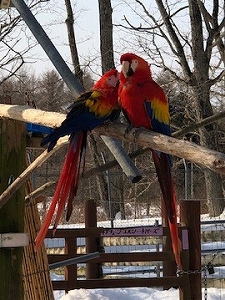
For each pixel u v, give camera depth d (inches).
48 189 181.3
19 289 166.1
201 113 792.3
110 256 321.1
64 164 139.6
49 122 153.6
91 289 327.6
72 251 321.4
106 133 149.1
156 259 321.1
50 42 178.5
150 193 904.3
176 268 355.9
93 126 149.2
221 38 787.4
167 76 864.3
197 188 935.0
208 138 800.9
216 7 780.6
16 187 157.6
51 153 156.1
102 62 805.9
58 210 131.5
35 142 192.7
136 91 162.4
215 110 948.0
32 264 207.3
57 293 351.6
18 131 167.9
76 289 316.2
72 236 322.0
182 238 315.0
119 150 146.6
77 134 146.1
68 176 137.3
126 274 405.1
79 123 146.3
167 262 356.5
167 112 169.8
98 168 163.3
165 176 142.1
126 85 162.9
